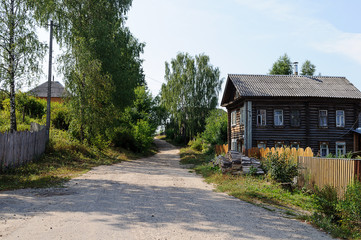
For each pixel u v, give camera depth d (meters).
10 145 13.20
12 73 16.81
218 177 13.89
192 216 6.62
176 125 53.81
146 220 6.12
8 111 25.17
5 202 7.59
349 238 5.52
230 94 28.72
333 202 7.16
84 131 24.69
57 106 31.39
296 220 6.81
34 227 5.43
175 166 23.66
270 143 23.73
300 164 12.05
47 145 18.75
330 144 24.08
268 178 12.91
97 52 24.11
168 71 50.34
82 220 5.98
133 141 34.91
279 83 25.34
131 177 14.05
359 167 8.44
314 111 24.12
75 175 13.66
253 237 5.21
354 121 24.48
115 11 28.11
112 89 24.06
